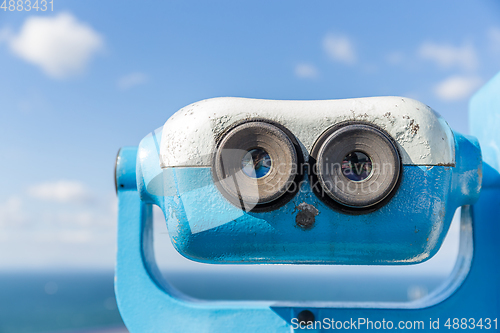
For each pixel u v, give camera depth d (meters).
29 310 13.69
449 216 0.54
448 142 0.51
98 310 13.82
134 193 0.59
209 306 0.57
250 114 0.50
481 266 0.58
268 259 0.52
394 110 0.50
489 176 0.60
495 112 0.60
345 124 0.50
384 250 0.51
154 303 0.57
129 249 0.59
